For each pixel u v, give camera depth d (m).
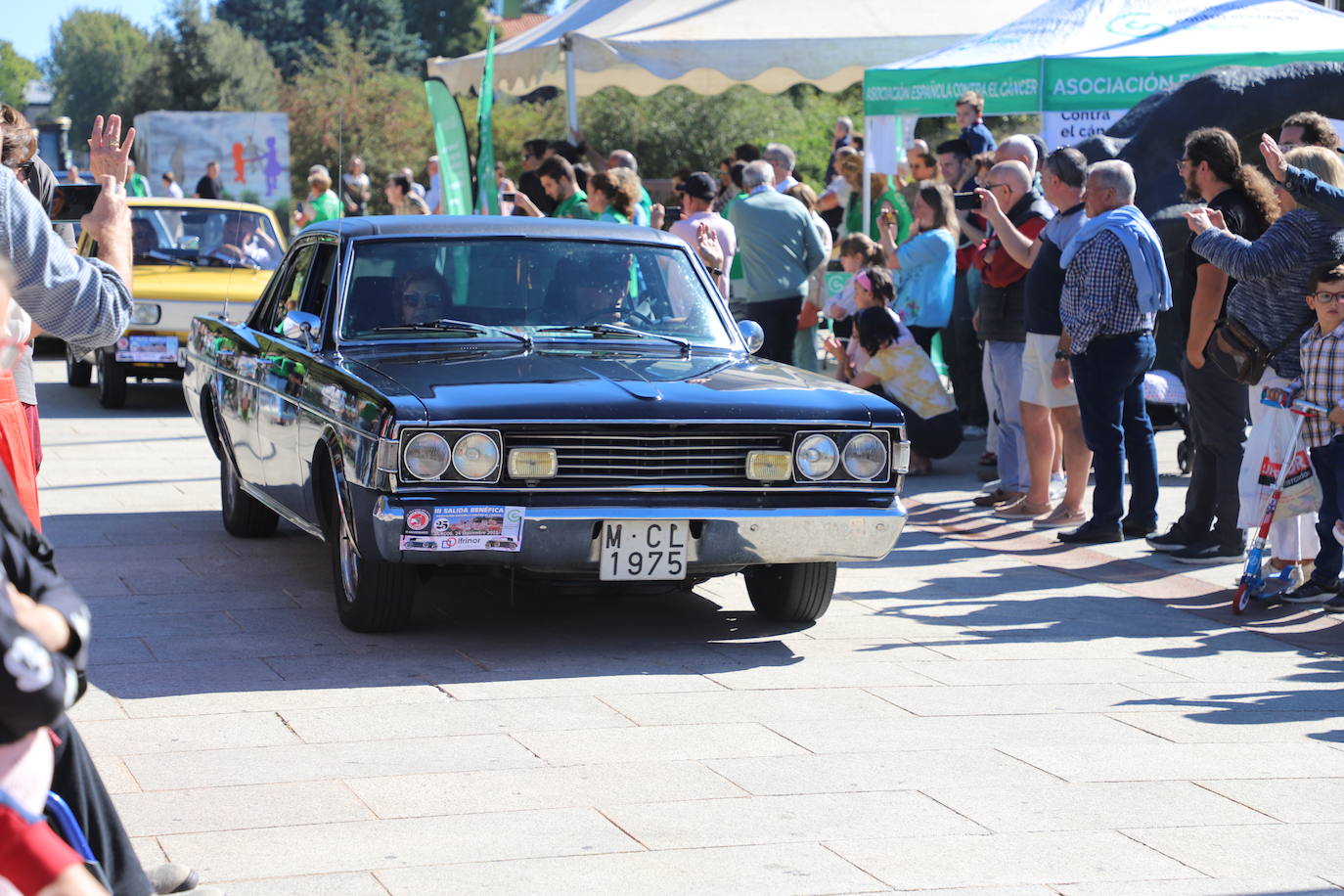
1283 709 5.50
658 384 6.00
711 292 7.21
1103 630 6.62
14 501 2.75
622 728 5.14
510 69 18.12
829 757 4.88
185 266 14.16
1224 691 5.73
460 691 5.53
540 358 6.35
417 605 6.84
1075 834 4.27
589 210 11.43
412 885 3.83
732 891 3.83
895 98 12.67
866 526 6.02
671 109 35.69
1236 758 4.95
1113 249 8.05
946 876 3.95
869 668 5.96
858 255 10.89
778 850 4.11
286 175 31.19
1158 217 11.30
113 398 13.98
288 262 7.78
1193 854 4.15
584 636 6.37
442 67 20.00
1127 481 10.27
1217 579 7.59
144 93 57.00
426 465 5.61
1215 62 11.36
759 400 5.96
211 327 8.47
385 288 6.79
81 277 3.54
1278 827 4.36
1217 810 4.49
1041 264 8.70
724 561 5.89
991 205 9.03
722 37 16.64
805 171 35.25
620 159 12.59
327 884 3.83
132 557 7.78
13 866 2.47
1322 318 6.63
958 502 9.80
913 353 10.61
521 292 6.89
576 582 5.89
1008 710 5.43
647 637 6.38
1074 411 8.73
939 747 5.00
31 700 2.41
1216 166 7.52
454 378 5.95
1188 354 7.64
